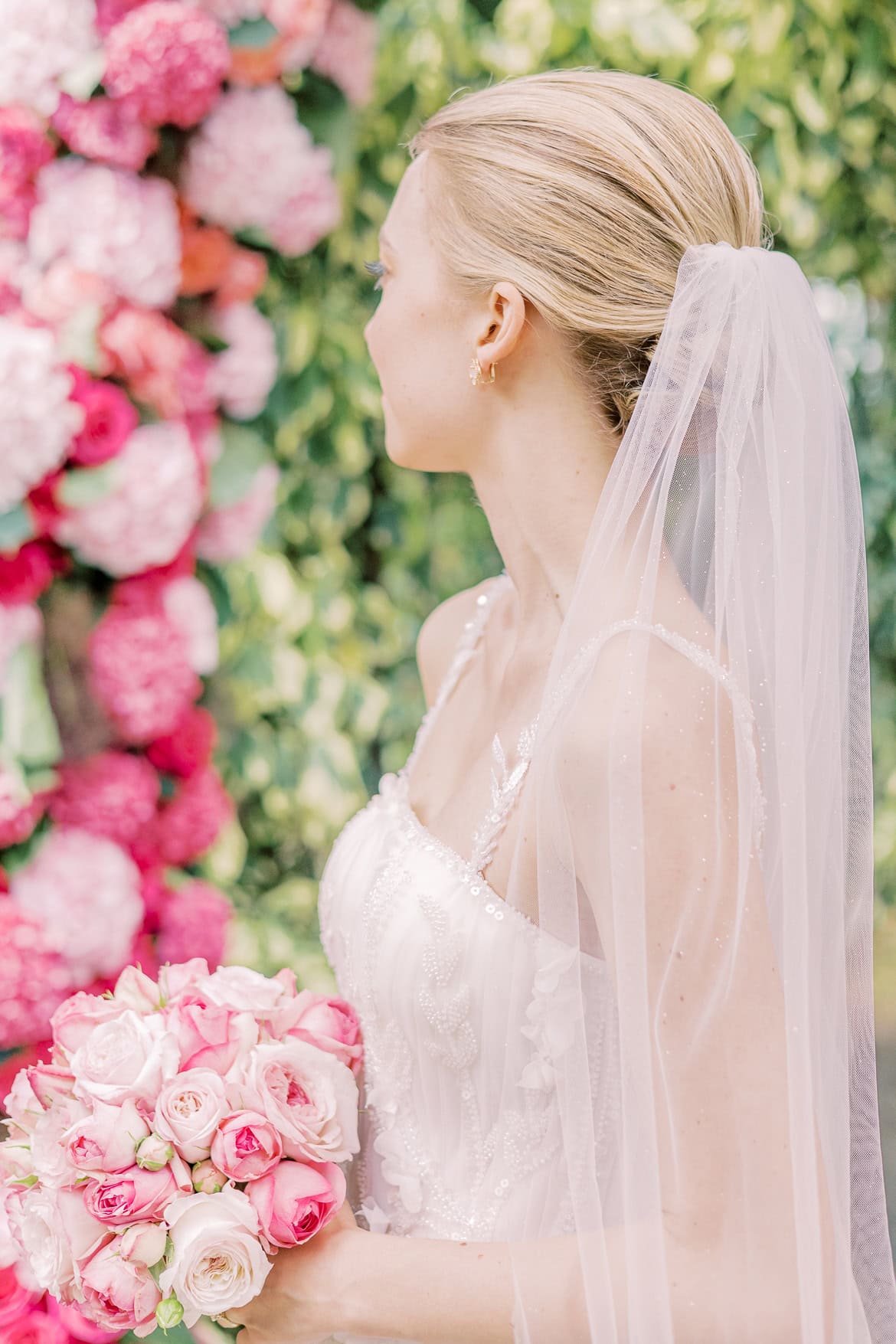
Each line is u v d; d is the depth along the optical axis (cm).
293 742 246
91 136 178
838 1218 105
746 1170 98
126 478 175
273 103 197
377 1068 129
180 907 197
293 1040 122
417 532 273
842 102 263
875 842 293
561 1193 117
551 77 127
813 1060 105
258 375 204
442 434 131
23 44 174
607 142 119
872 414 297
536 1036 114
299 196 201
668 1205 99
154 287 182
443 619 172
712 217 122
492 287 123
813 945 109
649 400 113
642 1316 98
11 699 175
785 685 108
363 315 252
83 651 187
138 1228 108
